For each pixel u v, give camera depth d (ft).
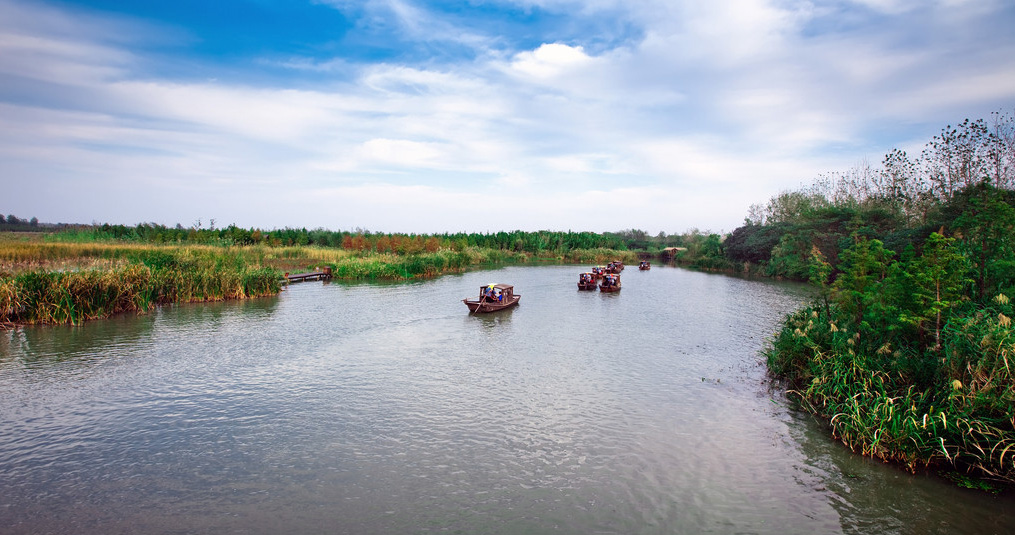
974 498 34.45
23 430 45.70
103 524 32.04
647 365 68.08
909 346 47.80
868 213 156.56
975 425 36.55
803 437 44.91
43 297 87.71
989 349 37.47
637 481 37.76
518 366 67.46
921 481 36.86
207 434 45.44
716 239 321.32
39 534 30.89
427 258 193.16
